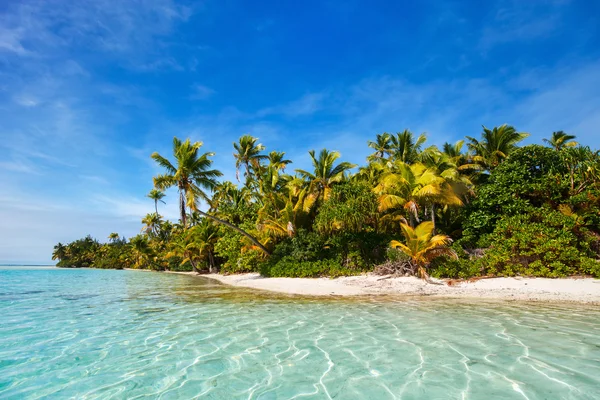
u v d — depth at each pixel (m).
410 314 8.50
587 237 14.76
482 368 4.48
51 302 11.96
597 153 17.38
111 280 26.48
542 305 9.59
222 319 8.23
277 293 14.23
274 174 28.22
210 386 4.09
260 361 4.97
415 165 19.25
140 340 6.23
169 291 15.87
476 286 13.33
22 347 5.82
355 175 27.69
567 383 3.94
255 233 25.39
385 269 17.12
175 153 24.64
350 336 6.34
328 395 3.75
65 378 4.40
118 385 4.16
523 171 18.19
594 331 6.37
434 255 15.32
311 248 21.05
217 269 34.56
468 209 20.20
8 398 3.81
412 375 4.29
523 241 14.23
